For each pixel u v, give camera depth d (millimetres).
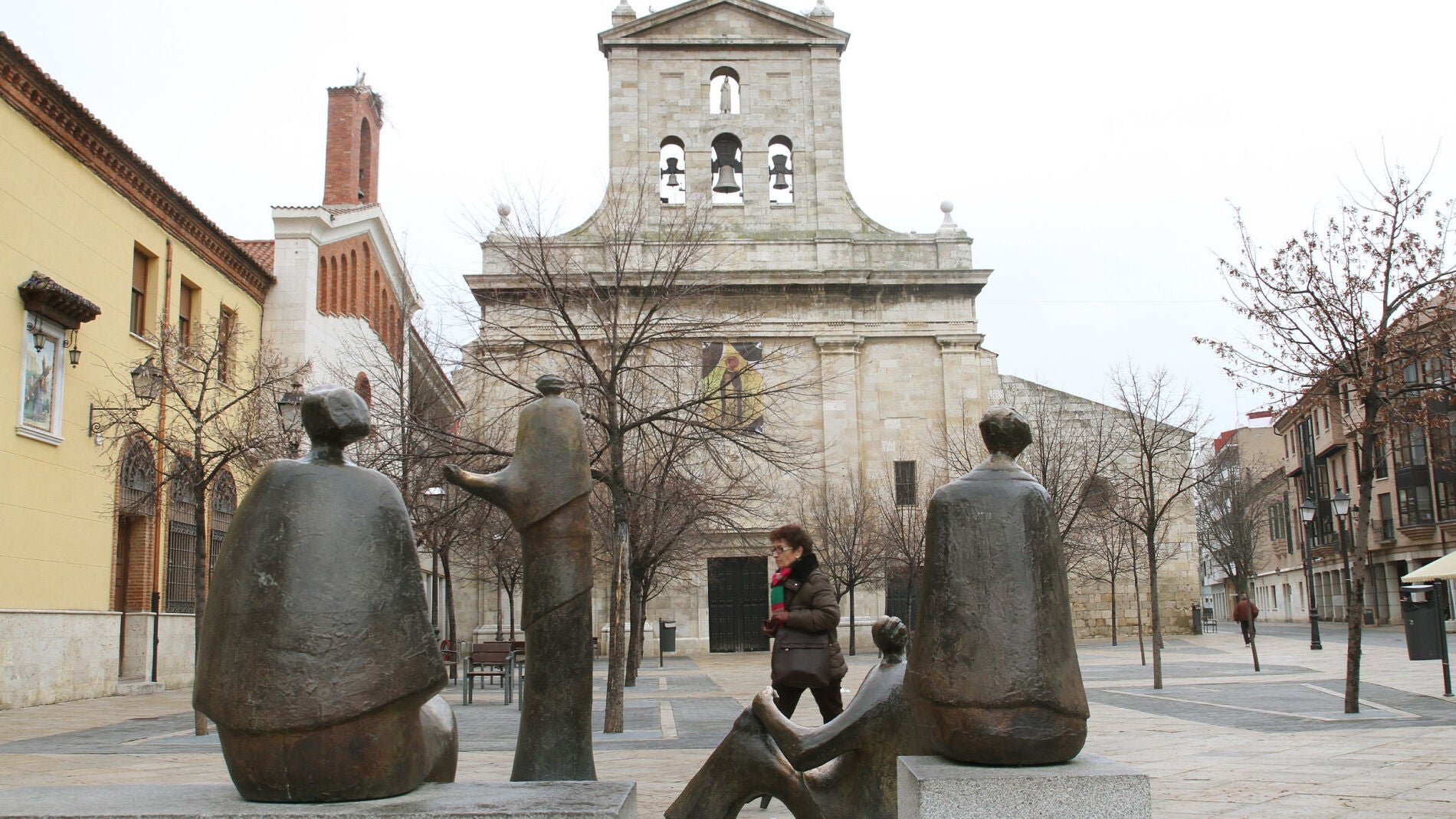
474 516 23828
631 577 25078
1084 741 4305
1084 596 48656
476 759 12031
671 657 41906
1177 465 41031
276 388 22594
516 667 26266
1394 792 8984
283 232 31781
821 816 5512
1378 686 20422
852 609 39562
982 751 4199
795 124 46469
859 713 5496
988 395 45125
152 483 24344
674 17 46250
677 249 23609
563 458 5672
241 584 3842
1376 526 56969
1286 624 73625
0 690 19141
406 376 28016
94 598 22453
